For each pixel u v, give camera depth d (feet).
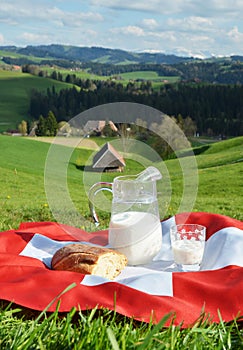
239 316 6.54
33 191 58.49
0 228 16.14
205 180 69.26
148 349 5.40
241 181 66.39
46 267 8.98
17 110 220.84
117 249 9.07
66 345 5.60
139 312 6.55
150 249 9.02
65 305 6.74
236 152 91.30
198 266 9.02
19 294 7.06
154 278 7.67
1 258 8.80
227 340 5.90
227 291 7.14
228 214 30.73
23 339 5.69
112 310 6.56
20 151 90.02
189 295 7.18
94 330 5.79
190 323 6.35
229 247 9.18
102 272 8.27
